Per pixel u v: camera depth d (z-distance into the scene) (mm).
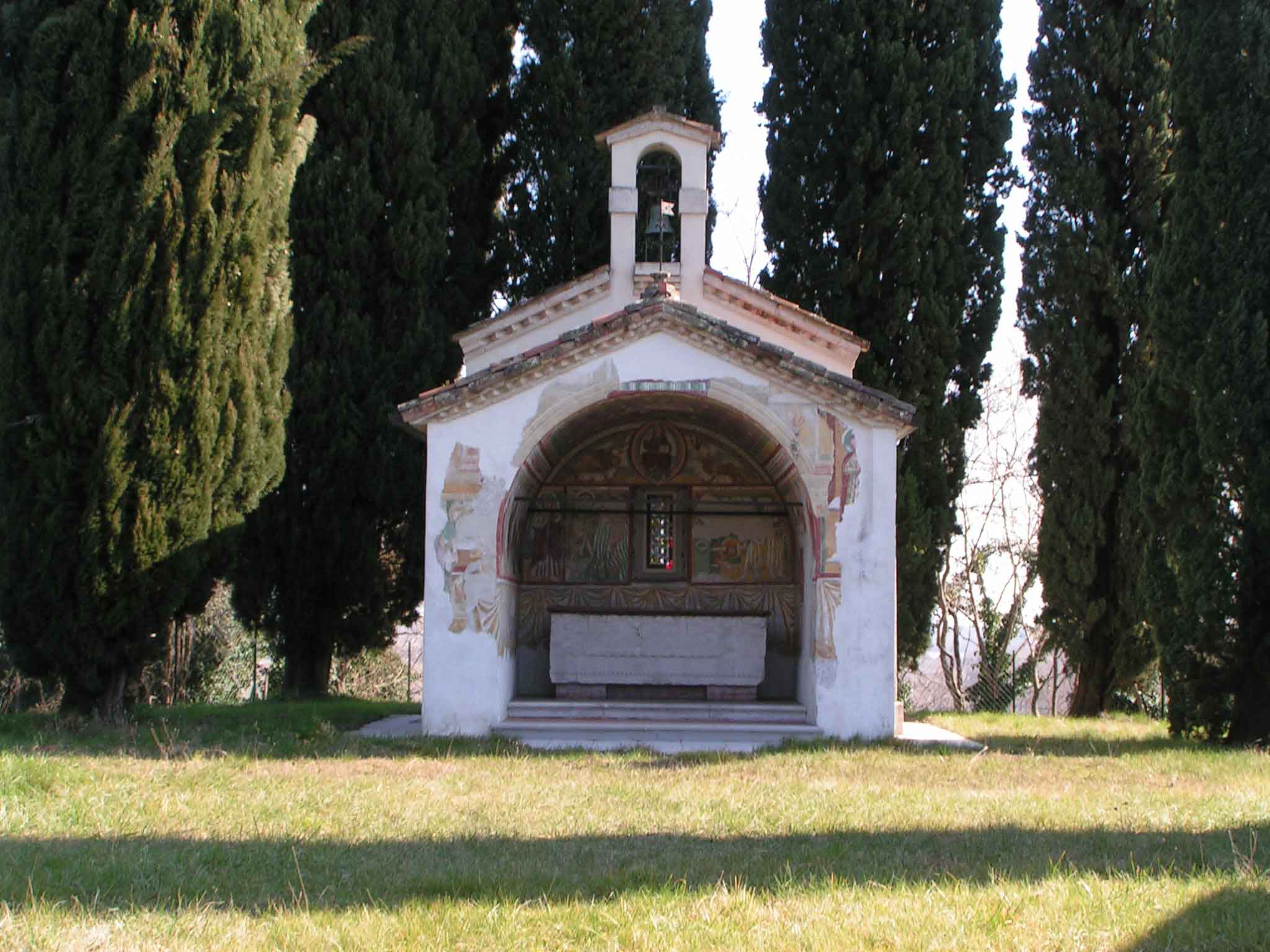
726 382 17312
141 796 10477
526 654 21156
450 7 25094
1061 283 25078
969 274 24766
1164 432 18062
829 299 24453
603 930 6297
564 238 25750
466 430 17359
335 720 19359
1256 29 17125
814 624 17297
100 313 15406
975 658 39031
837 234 24641
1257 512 16797
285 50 17234
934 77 24359
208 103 16016
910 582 23609
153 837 8766
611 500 21516
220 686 29141
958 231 24500
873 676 17078
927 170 24234
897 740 16812
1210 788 12133
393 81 24000
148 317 15539
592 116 26000
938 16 24734
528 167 26188
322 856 8172
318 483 22797
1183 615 17609
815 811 10477
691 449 21547
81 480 15398
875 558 17172
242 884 7309
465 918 6465
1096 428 24609
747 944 6016
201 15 15930
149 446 15484
